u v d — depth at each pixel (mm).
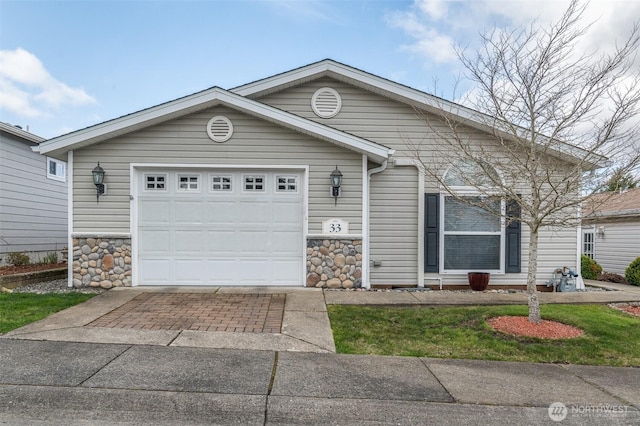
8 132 10602
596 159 5523
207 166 7523
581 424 2920
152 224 7602
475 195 7883
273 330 5008
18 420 2861
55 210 13102
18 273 8406
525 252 8445
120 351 4125
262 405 3061
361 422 2906
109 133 7160
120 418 2934
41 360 3822
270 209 7719
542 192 6934
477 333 4996
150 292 7016
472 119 7602
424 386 3461
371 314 5852
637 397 3346
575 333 5074
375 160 7859
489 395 3312
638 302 7027
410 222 8461
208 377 3516
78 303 6168
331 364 3947
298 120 7230
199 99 7184
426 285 8414
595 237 13969
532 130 5336
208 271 7652
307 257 7594
